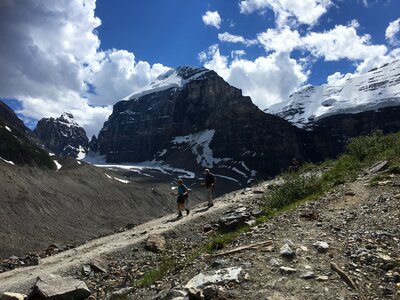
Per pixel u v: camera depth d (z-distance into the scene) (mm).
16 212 90625
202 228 22531
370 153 24656
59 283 12023
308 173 29344
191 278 10250
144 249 19609
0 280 17516
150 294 10977
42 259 22266
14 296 11570
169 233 21812
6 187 99750
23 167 121562
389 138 25719
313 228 12211
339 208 14383
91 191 131625
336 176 22234
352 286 8328
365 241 10516
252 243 11867
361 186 17312
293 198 20391
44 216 96625
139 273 15648
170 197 159375
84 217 108938
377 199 14398
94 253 19609
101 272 17078
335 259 9633
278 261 9734
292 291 8320
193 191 174375
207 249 13656
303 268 9258
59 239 86312
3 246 71875
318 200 16469
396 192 14836
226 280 9039
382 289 8164
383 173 18766
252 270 9469
